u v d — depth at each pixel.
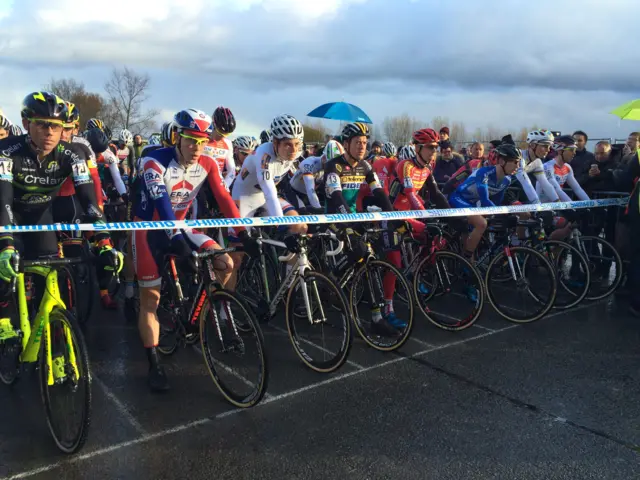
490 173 4.41
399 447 2.35
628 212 4.27
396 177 4.23
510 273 4.27
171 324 3.27
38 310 2.44
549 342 3.68
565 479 2.11
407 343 3.68
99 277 2.52
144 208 2.90
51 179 2.86
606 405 2.75
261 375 2.61
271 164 3.55
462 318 4.19
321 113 8.52
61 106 2.55
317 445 2.37
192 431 2.49
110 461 2.24
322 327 3.72
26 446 2.37
